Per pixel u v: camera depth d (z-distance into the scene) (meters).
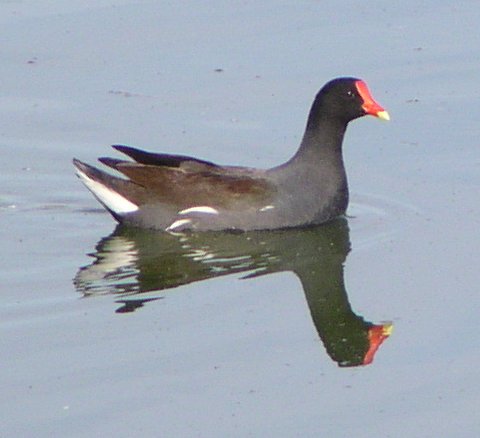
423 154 17.25
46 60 20.02
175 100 18.86
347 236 15.16
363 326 12.78
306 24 21.02
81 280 13.87
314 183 15.52
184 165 15.52
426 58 19.73
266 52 20.06
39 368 11.80
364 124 18.27
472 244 14.62
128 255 14.65
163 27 20.97
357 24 20.97
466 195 16.06
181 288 13.66
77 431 10.70
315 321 12.86
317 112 15.62
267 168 16.88
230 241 15.08
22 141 17.95
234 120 18.28
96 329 12.60
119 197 15.48
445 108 18.36
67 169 17.27
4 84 19.42
